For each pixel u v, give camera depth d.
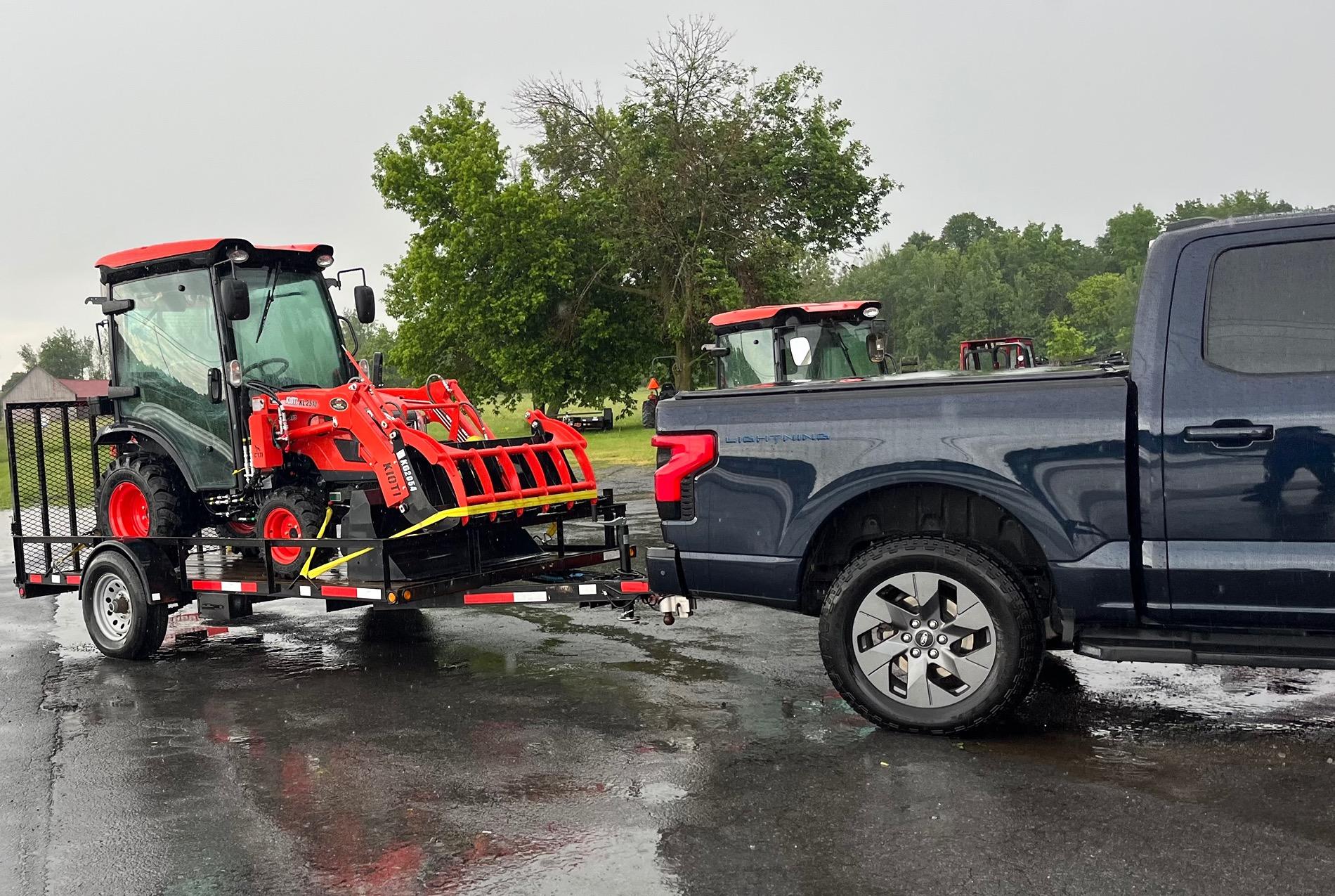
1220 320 4.51
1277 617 4.41
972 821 3.99
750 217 36.97
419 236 42.00
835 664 5.10
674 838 3.98
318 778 4.89
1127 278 111.38
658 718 5.57
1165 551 4.54
